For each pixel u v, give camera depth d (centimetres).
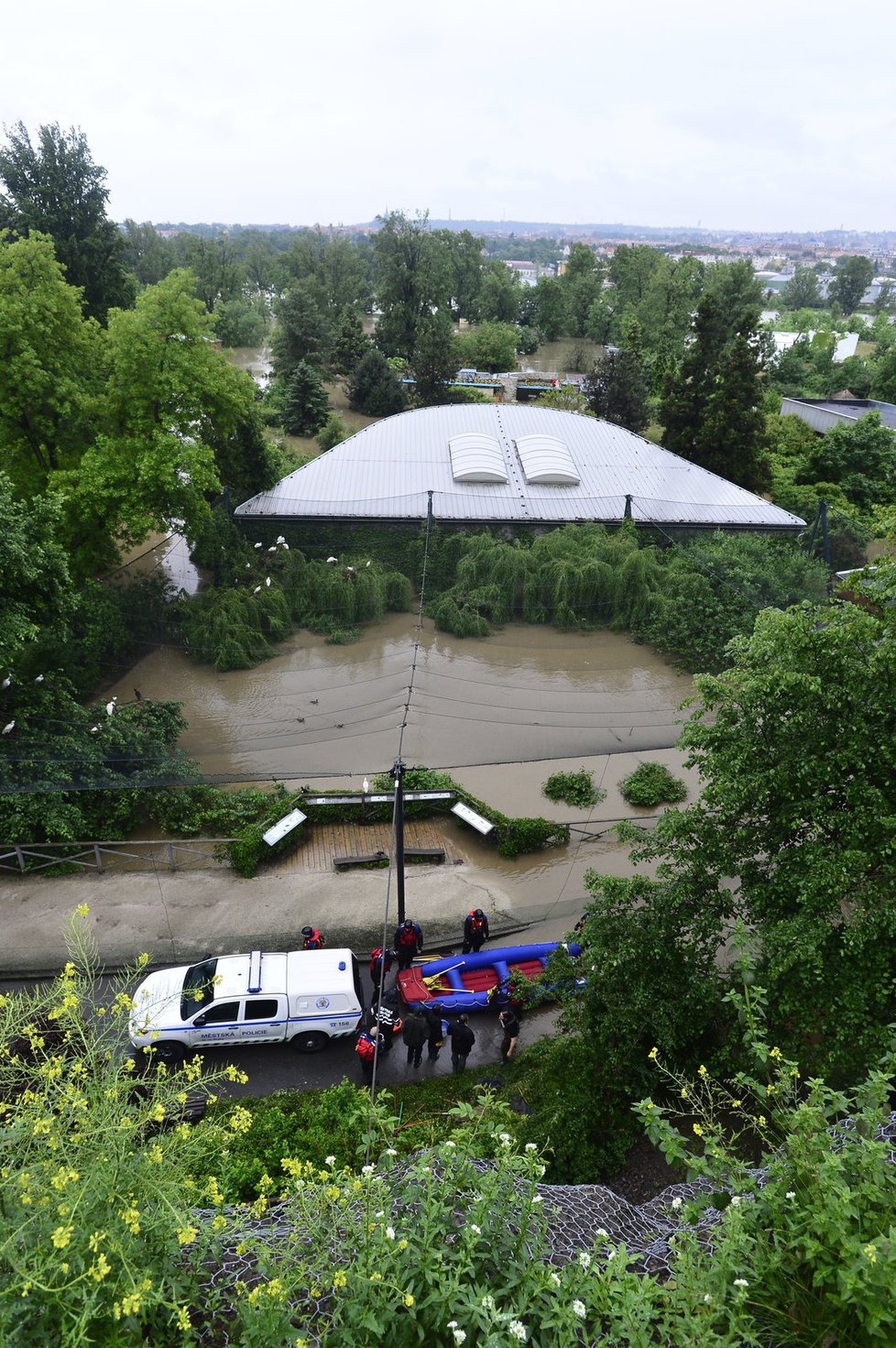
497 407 3497
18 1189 387
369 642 2203
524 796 1928
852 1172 400
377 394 5578
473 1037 1198
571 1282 373
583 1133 942
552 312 9131
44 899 1542
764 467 3662
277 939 1472
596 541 2397
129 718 1748
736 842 971
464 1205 454
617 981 984
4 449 2284
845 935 781
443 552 2492
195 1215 416
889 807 853
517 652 2141
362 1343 364
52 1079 468
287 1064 1238
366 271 11931
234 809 1753
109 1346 334
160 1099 465
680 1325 339
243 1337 353
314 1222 400
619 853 1755
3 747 1619
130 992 1277
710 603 2177
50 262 2159
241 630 2116
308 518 2647
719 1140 478
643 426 5000
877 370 6562
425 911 1566
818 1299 369
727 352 3816
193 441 2522
